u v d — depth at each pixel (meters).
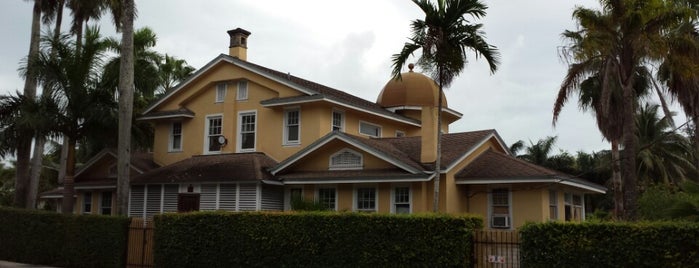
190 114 29.84
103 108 23.89
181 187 26.09
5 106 24.00
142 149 31.94
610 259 12.12
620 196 29.17
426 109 22.81
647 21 17.72
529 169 21.77
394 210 22.28
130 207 27.55
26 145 24.70
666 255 11.59
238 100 28.83
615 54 18.58
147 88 30.69
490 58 19.05
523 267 13.07
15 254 21.77
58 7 32.16
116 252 19.11
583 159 50.84
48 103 23.38
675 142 45.81
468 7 18.48
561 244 12.66
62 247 20.36
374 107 29.64
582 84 29.14
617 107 28.08
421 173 21.05
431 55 18.89
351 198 23.17
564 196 24.45
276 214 16.50
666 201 21.25
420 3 18.83
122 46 22.98
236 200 24.50
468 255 13.95
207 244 17.44
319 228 15.75
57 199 35.81
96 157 30.59
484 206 22.55
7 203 49.44
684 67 18.44
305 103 26.34
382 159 22.48
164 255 18.12
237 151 28.38
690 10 17.75
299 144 26.45
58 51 24.02
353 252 15.17
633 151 17.75
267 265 16.39
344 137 23.30
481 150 24.70
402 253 14.53
